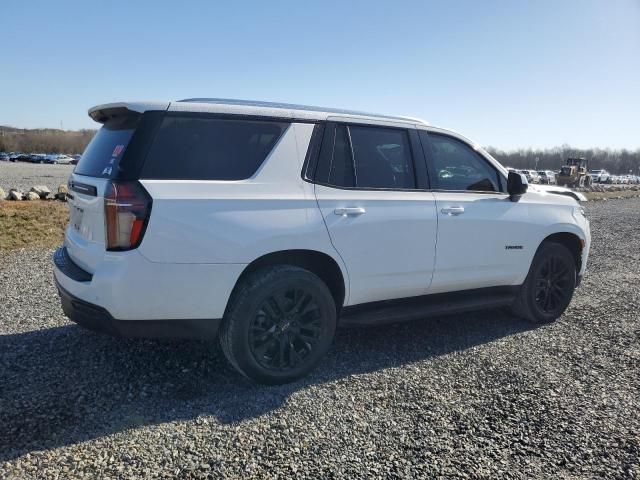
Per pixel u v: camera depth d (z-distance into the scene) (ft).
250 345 10.75
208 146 10.61
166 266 9.85
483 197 14.40
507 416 10.09
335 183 11.93
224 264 10.28
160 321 10.14
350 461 8.43
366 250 12.06
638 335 15.14
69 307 10.72
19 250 25.80
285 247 10.91
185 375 11.58
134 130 10.19
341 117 12.35
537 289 15.81
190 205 10.00
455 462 8.50
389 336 14.66
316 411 10.10
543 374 12.19
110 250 9.75
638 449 9.04
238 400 10.47
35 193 41.42
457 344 14.12
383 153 12.94
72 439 8.79
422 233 12.94
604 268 25.79
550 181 177.99
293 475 8.01
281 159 11.25
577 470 8.40
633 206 81.05
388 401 10.60
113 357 12.39
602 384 11.69
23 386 10.73
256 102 11.93
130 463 8.18
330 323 11.72
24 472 7.84
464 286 14.21
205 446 8.74
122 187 9.68
